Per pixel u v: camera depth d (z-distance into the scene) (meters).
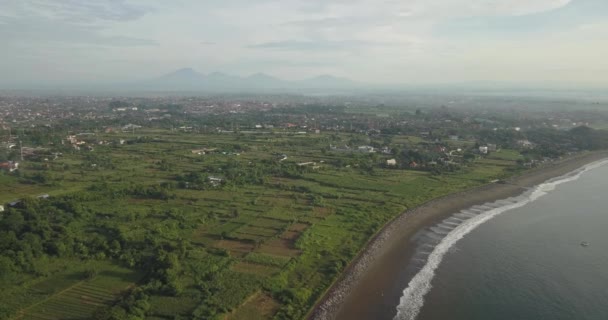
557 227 131.12
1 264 83.38
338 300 85.50
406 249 112.31
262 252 101.31
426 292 90.94
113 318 69.75
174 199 142.62
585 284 95.31
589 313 83.94
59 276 85.69
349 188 164.75
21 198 134.38
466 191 167.88
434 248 113.75
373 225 123.69
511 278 97.94
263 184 166.62
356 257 104.06
